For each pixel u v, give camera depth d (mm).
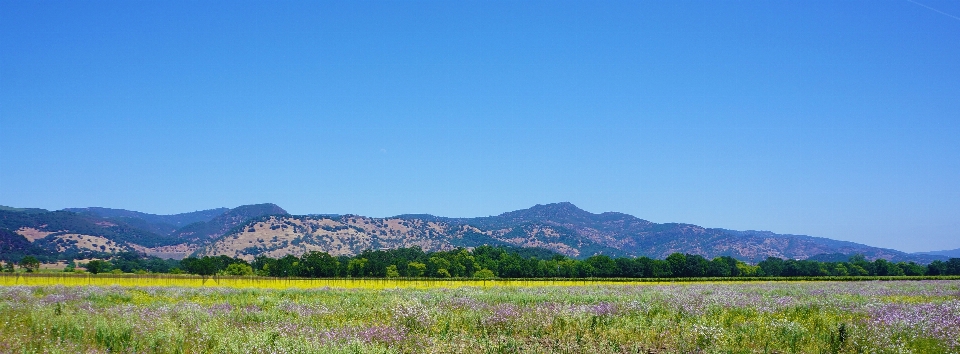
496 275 135000
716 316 27000
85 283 67812
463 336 20375
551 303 32781
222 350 18109
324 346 17672
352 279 92875
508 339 19609
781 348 19797
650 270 134500
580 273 135625
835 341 20297
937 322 23562
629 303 31500
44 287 46438
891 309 29422
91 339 19672
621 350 19172
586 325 23484
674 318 25844
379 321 24859
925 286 62500
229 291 46719
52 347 17766
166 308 27609
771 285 68875
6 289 41344
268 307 31859
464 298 35594
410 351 18734
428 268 124375
